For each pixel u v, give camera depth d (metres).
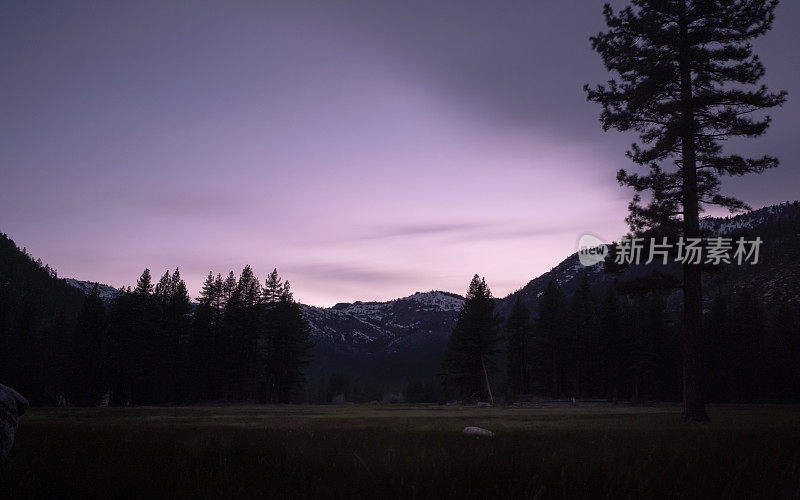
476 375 75.25
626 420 21.41
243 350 84.00
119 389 79.31
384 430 11.47
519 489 3.84
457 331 79.06
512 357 102.94
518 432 11.16
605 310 83.06
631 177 24.17
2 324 91.06
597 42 24.94
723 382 85.00
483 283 77.69
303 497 3.64
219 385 81.69
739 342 85.50
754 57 22.86
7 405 6.05
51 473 4.39
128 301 79.75
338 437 8.59
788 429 11.88
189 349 83.12
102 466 4.80
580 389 89.19
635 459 5.57
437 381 131.12
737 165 23.20
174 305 84.94
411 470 4.42
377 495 3.63
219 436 7.57
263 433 9.31
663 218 22.92
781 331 85.81
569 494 3.83
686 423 18.09
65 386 77.00
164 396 80.81
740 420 20.23
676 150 23.95
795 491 4.08
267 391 84.62
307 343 88.31
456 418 24.25
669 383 88.44
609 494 3.80
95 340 79.31
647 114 24.48
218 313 87.06
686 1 24.05
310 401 122.44
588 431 11.66
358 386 155.75
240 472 4.53
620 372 80.75
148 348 75.50
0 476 4.15
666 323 91.44
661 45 23.70
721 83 24.42
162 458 5.36
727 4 22.58
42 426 10.37
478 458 5.04
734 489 4.11
